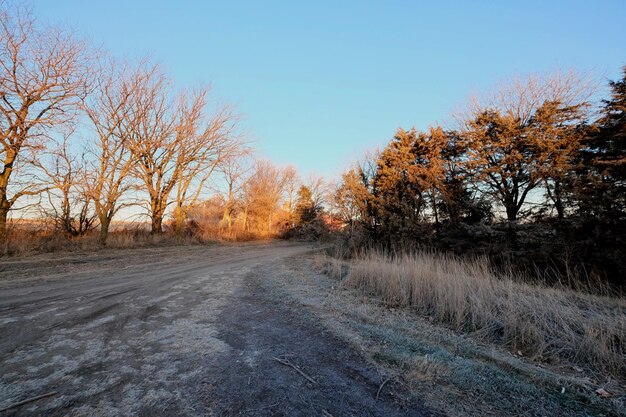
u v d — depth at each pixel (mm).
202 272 10492
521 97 18828
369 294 7719
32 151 14578
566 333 4582
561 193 13945
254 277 9820
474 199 17578
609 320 4637
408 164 19922
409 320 5762
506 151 16953
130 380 3100
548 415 2814
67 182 16156
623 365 3777
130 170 19641
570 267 12422
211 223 35031
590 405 3025
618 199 12352
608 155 13695
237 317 5426
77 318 5012
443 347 4398
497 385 3305
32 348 3816
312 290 7949
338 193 23641
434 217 19641
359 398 2938
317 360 3762
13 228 15305
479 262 9883
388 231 19891
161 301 6293
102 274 9461
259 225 43531
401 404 2865
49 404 2641
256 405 2750
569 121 15352
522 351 4414
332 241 24781
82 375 3170
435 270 8305
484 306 5684
